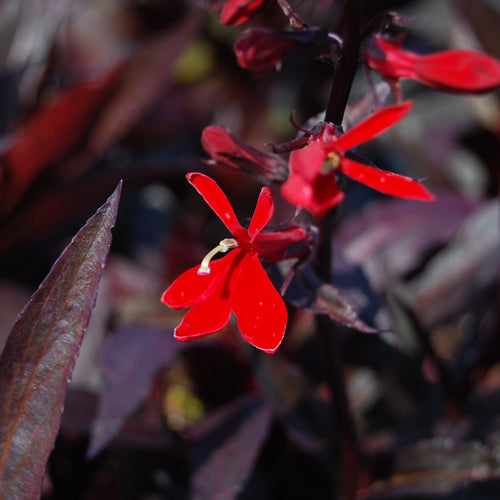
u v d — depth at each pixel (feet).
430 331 1.68
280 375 1.47
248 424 1.43
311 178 1.05
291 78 2.68
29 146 1.83
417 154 2.20
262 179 1.23
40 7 2.16
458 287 1.73
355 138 1.07
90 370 1.65
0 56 2.13
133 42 2.85
